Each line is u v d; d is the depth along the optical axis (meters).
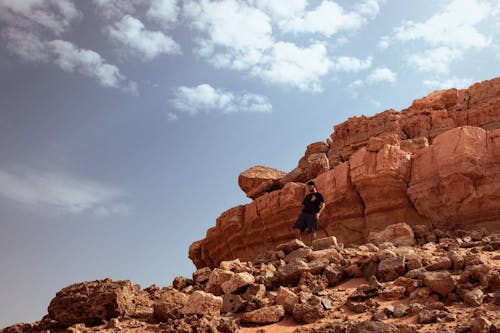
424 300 9.19
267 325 9.30
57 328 10.77
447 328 7.71
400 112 27.91
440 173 16.98
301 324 9.10
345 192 19.44
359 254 12.51
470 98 26.86
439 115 25.75
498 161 16.38
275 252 14.08
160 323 9.86
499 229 15.88
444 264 10.51
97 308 10.67
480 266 9.51
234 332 8.92
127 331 9.67
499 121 24.17
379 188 18.44
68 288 11.42
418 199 17.44
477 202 16.27
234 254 24.89
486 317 7.93
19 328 10.88
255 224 23.31
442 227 16.83
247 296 10.62
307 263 11.98
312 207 15.17
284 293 9.91
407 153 18.70
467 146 16.69
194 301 10.05
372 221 18.77
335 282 11.16
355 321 8.64
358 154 19.66
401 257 10.91
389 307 8.83
